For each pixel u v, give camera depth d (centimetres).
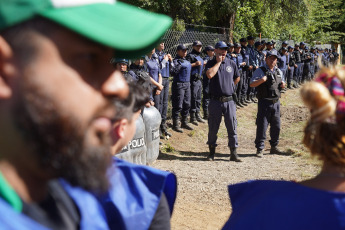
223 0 1407
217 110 652
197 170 603
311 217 102
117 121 131
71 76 61
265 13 1667
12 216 62
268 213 108
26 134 60
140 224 118
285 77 1561
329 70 114
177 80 805
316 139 112
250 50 1188
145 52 73
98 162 66
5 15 57
